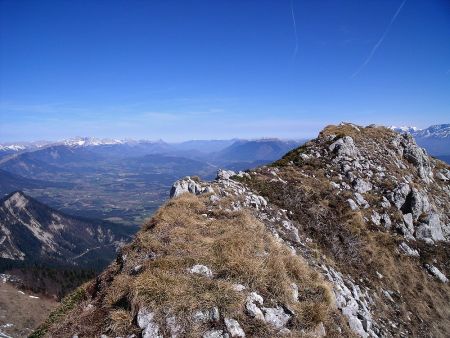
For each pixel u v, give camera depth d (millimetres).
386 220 26484
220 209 17953
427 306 21078
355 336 12258
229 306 10102
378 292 19812
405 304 20109
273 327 10211
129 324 9844
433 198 33562
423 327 19141
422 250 25594
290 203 23875
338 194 26719
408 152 38094
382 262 22141
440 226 28672
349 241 22469
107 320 10414
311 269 15625
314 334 10500
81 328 10641
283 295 11250
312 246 20422
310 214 23453
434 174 40375
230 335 9578
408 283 22172
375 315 17594
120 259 14273
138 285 10562
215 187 21844
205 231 14953
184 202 17859
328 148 33656
